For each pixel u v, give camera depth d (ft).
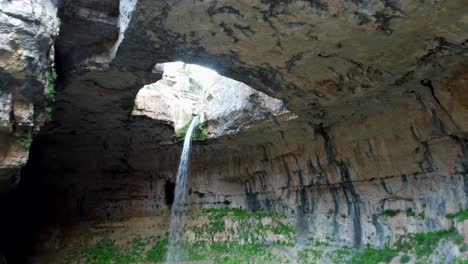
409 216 46.80
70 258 68.95
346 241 53.47
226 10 33.50
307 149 57.47
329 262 52.49
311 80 42.22
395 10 29.89
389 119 45.21
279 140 60.18
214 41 38.37
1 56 31.30
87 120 60.75
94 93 51.72
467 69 35.35
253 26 35.06
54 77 37.99
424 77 37.91
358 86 41.34
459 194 41.22
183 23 35.96
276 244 62.44
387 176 48.80
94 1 38.73
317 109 48.08
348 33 33.78
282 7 32.14
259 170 67.31
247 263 61.26
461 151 40.34
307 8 31.78
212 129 66.44
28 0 32.27
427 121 41.63
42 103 37.29
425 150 43.65
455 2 27.96
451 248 39.27
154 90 65.72
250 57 40.04
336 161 54.13
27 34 31.94
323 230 57.16
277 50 38.06
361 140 49.75
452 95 37.60
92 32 41.60
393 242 47.67
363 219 52.49
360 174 51.83
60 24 39.96
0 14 30.68
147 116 62.39
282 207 65.67
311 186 60.08
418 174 45.65
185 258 67.67
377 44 34.53
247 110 58.29
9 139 35.63
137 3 33.83
